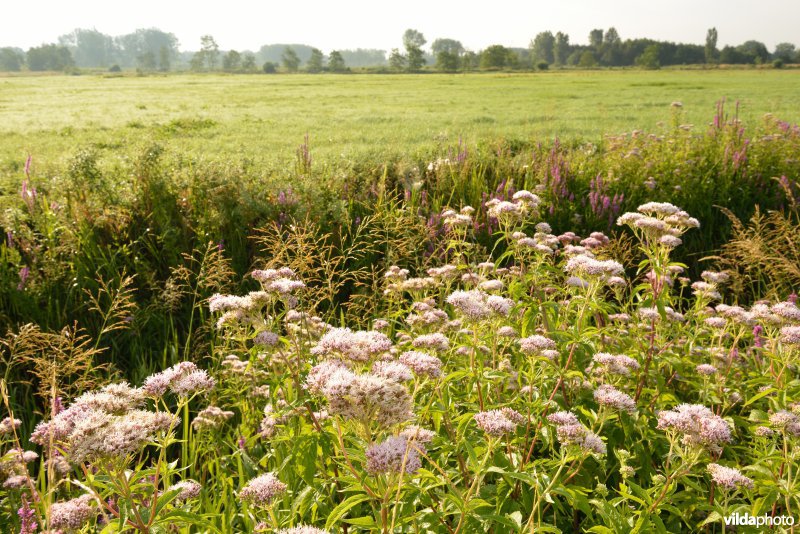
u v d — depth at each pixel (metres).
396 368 2.36
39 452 3.86
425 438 2.44
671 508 2.42
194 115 29.92
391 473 2.02
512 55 185.00
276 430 3.17
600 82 71.81
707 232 7.90
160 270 6.20
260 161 10.70
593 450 2.42
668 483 2.44
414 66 194.12
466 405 3.08
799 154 9.48
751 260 6.15
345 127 24.17
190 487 2.56
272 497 2.33
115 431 2.11
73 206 6.62
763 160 9.26
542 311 3.78
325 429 2.62
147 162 7.12
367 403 2.11
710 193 8.22
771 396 3.43
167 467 2.48
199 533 2.56
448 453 2.71
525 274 4.14
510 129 21.89
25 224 6.34
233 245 6.48
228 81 89.81
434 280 4.48
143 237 6.34
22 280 5.35
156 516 2.18
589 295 3.51
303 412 2.92
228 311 3.24
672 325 4.25
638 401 3.51
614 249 6.43
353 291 6.30
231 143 18.42
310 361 3.24
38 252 5.84
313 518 2.56
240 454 3.24
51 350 4.68
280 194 6.95
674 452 3.09
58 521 2.19
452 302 2.92
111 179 7.68
